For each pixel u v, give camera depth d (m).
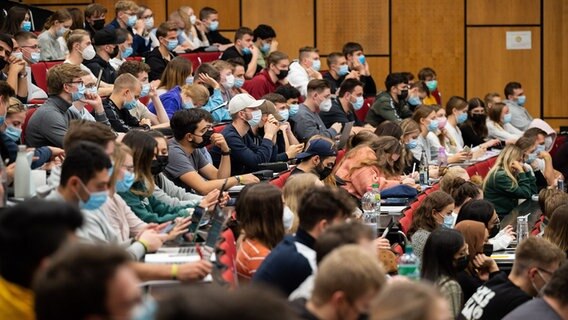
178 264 5.71
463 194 10.07
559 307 6.07
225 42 17.75
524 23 20.50
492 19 20.50
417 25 20.45
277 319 2.89
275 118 11.37
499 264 8.87
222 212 6.66
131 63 11.63
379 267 4.55
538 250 6.93
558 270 6.11
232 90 14.02
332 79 16.52
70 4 19.55
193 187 9.55
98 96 9.42
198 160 9.99
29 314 4.29
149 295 5.49
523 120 18.12
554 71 20.52
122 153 6.70
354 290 4.49
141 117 11.59
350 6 20.39
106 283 3.38
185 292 2.96
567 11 20.44
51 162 8.16
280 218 6.79
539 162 14.97
